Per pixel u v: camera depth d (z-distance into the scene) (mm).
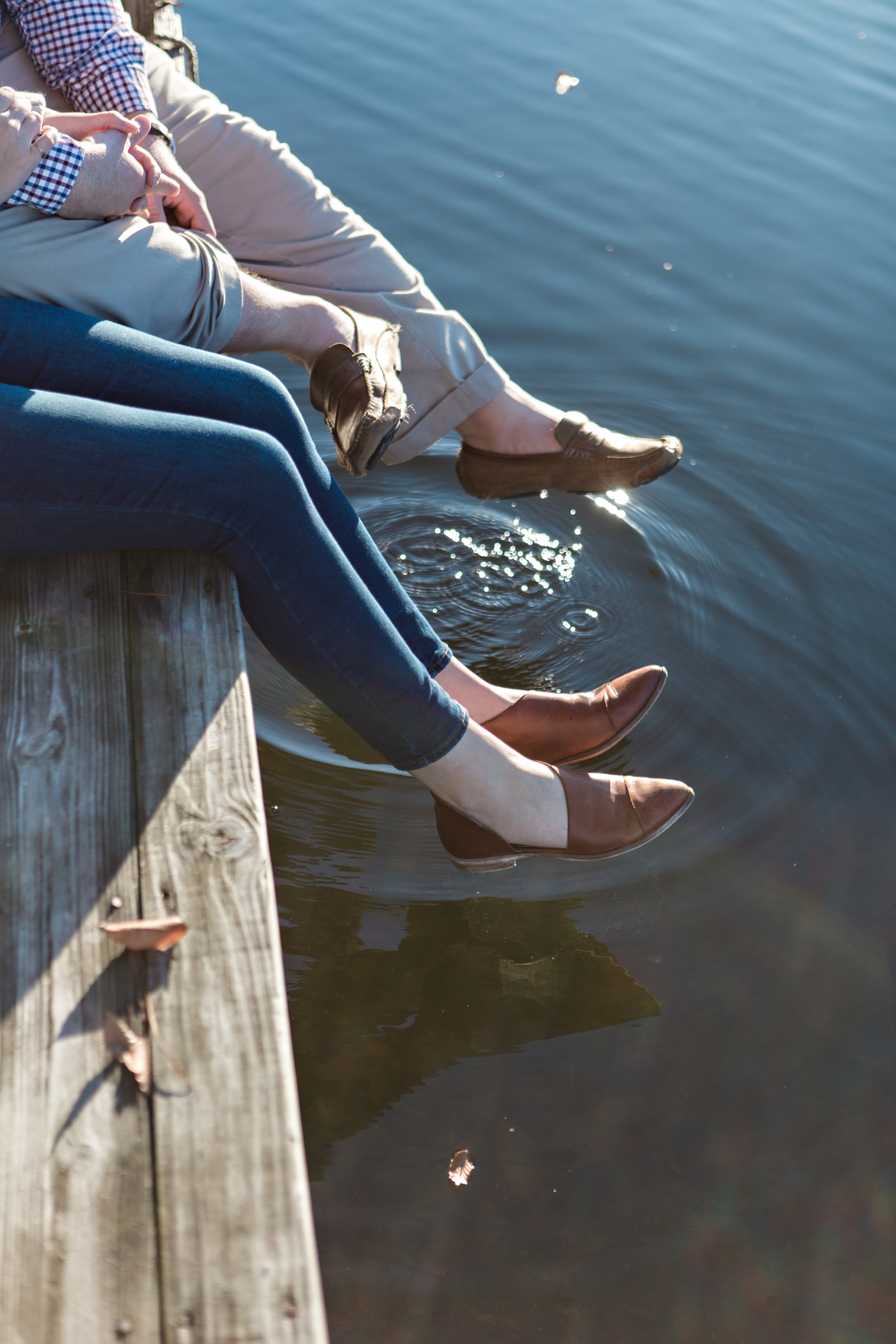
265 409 1778
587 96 6000
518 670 2895
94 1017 1196
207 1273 1005
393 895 2357
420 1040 2092
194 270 1956
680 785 2299
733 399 3988
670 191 5227
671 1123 1980
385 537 3285
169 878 1337
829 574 3258
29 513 1589
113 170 1845
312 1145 1914
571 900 2371
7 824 1387
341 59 6188
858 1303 1744
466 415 2775
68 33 2068
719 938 2299
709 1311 1725
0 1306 973
